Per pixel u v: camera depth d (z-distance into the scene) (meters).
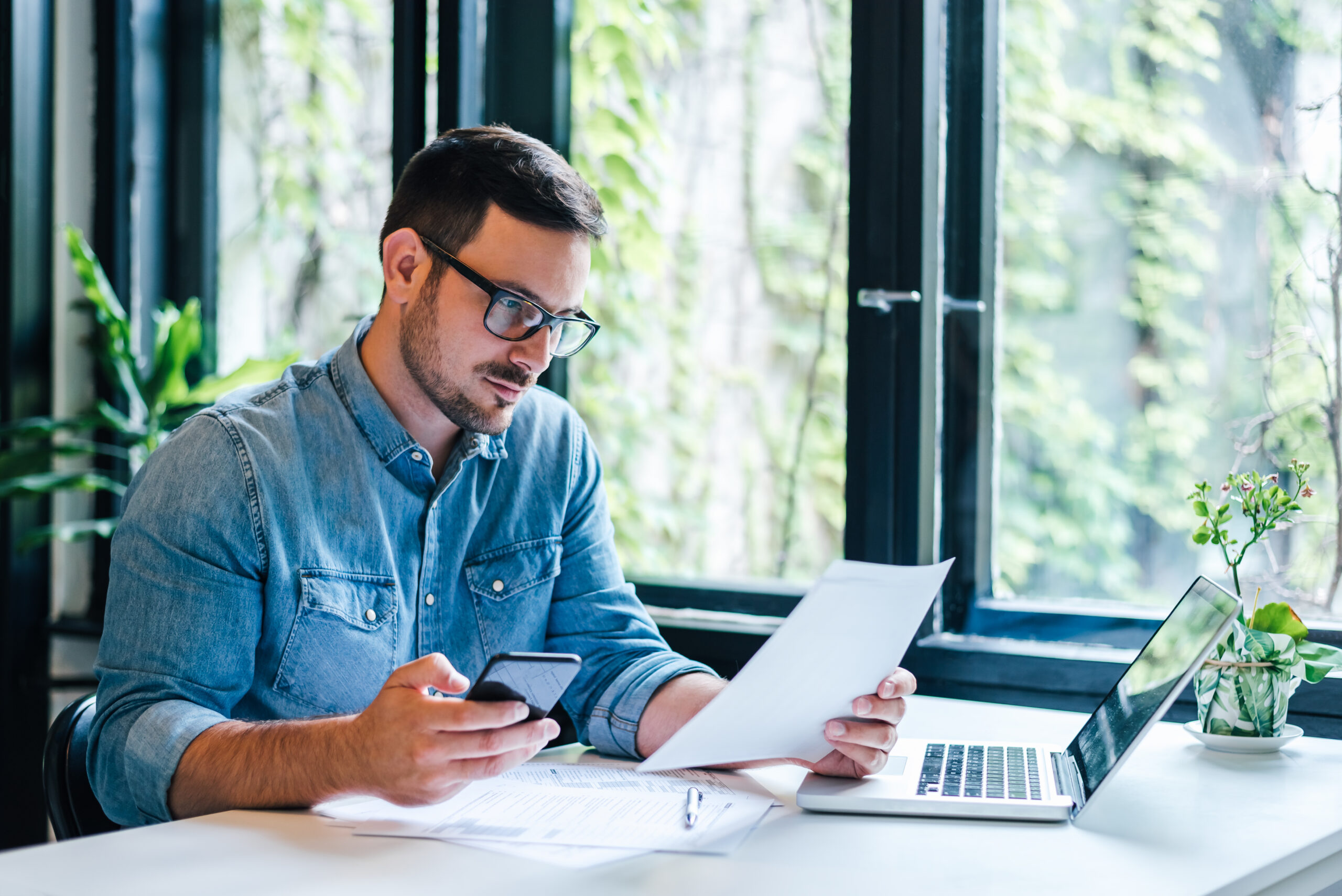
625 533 2.12
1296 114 1.57
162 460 1.15
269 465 1.17
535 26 2.07
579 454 1.45
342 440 1.25
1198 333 1.64
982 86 1.75
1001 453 1.77
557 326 1.21
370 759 0.90
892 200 1.73
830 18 1.91
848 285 1.77
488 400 1.21
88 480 2.23
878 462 1.74
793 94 1.95
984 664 1.66
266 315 2.40
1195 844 0.88
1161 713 0.93
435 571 1.30
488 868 0.81
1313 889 0.88
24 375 2.34
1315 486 1.56
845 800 0.96
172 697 1.05
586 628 1.37
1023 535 1.76
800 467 1.97
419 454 1.26
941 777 1.03
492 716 0.87
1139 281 1.68
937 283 1.75
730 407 2.03
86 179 2.43
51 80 2.37
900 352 1.74
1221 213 1.62
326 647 1.20
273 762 0.95
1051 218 1.73
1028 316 1.75
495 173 1.18
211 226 2.44
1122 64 1.68
